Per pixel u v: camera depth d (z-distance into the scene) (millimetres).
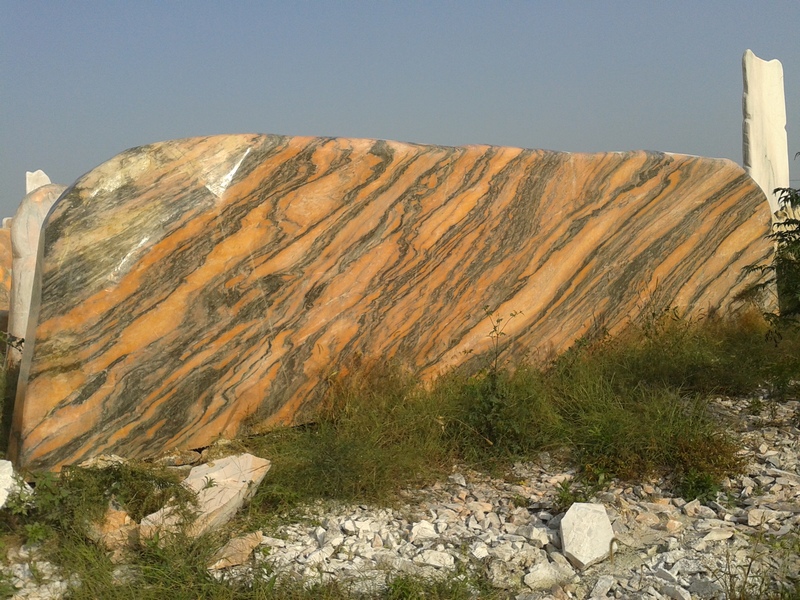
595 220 6867
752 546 3922
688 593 3488
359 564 3869
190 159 5168
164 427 5160
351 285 5773
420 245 6031
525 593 3619
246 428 5469
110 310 4914
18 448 4797
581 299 6879
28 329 5047
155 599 3551
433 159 5988
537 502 4609
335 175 5609
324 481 4656
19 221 7031
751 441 5297
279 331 5516
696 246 7422
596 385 5922
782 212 8422
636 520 4301
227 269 5277
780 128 9984
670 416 5285
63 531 4008
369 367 5902
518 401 5613
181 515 4062
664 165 7148
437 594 3545
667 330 7109
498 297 6473
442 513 4469
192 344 5199
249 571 3744
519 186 6434
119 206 4949
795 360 5730
